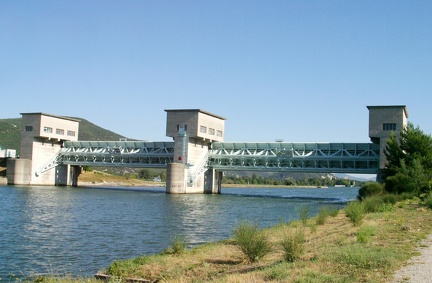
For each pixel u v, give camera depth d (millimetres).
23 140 141625
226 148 130375
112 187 159375
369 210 45906
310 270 16781
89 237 37594
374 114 102250
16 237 37094
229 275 18188
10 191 102812
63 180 150000
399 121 100438
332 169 115250
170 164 116125
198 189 125250
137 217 54844
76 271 25312
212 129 127562
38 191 107438
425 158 71812
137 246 33281
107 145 143375
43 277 22297
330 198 120562
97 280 20703
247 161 127562
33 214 55219
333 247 22859
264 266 20266
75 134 151750
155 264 23188
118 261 23969
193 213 62188
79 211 61000
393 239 24359
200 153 126750
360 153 114438
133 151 138875
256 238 23391
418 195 65562
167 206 74125
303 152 119875
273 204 86750
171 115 122750
